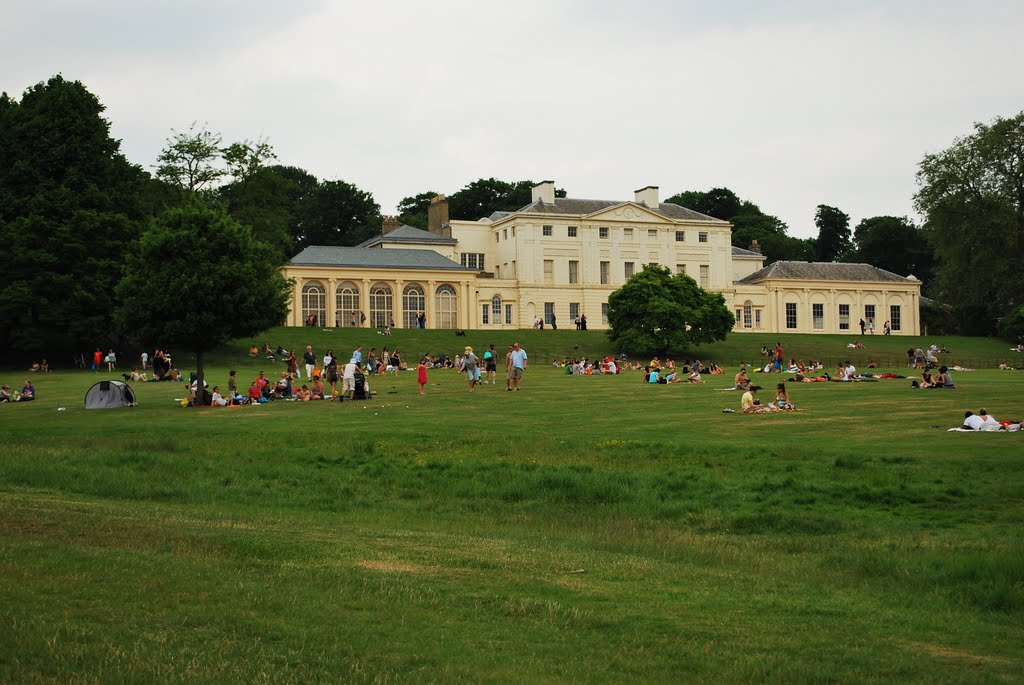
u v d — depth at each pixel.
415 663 12.99
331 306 122.69
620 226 144.25
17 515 21.86
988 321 137.25
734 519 25.61
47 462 32.81
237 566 17.78
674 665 13.30
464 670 12.72
